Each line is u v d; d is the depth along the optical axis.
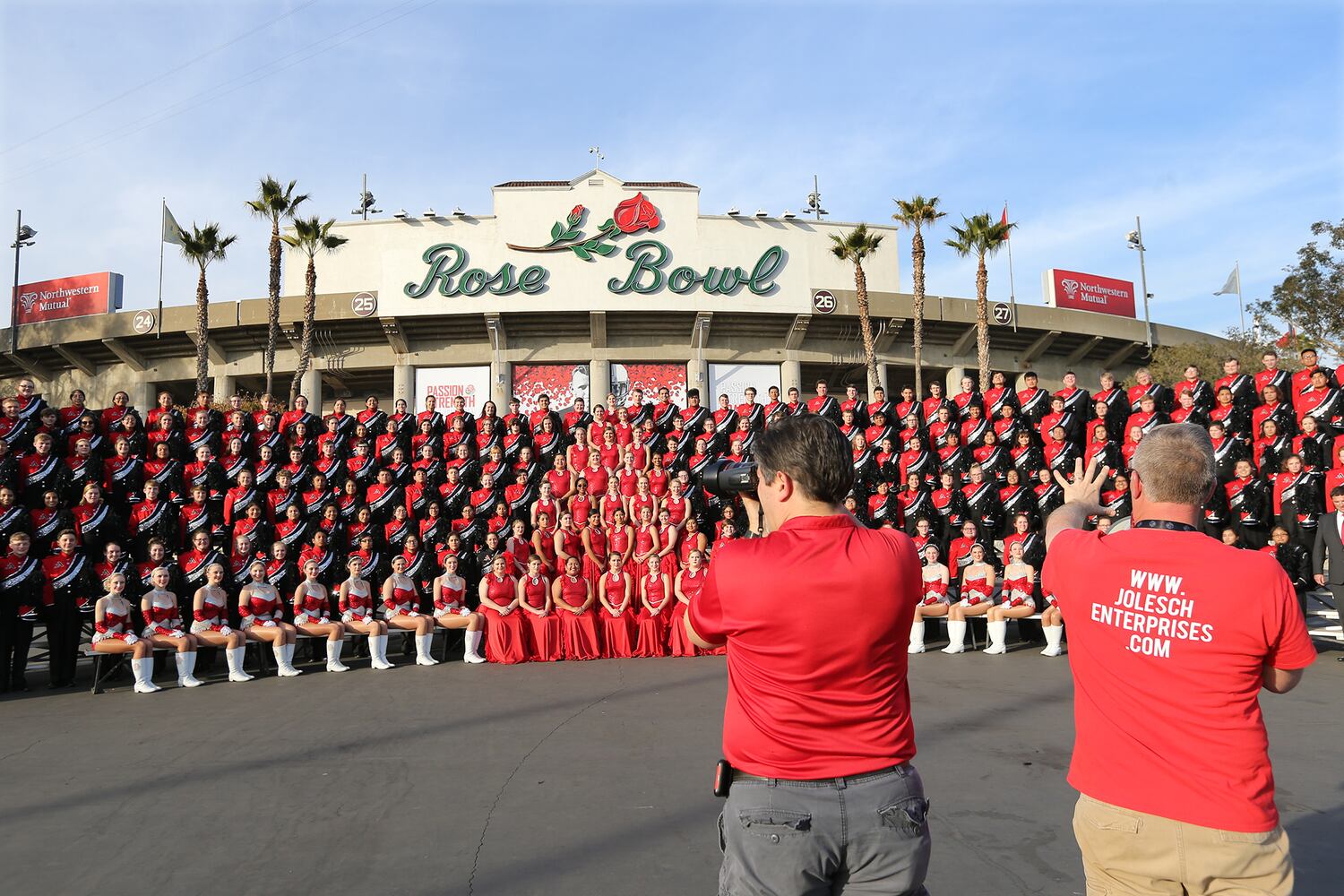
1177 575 2.09
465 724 6.74
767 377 34.25
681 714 6.96
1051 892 3.49
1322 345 28.30
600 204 32.50
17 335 34.12
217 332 32.62
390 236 32.50
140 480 11.27
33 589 9.12
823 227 33.66
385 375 35.31
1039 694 7.56
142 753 6.04
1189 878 2.00
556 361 33.34
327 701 7.94
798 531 2.05
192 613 10.37
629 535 11.53
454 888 3.65
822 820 1.86
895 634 1.97
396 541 12.02
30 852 4.15
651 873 3.77
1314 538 9.93
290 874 3.83
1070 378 13.21
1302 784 4.84
